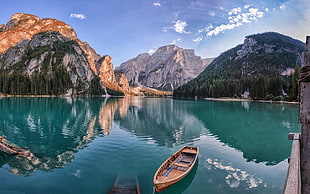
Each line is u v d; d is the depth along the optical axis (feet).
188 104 340.39
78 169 56.29
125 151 72.90
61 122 135.33
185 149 65.67
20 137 92.94
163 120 151.64
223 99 543.80
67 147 77.56
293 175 13.00
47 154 69.21
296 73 347.36
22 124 124.57
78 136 96.48
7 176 51.44
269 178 51.85
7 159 63.46
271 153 72.74
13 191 44.37
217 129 116.98
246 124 134.31
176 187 45.32
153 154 69.97
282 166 60.08
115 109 236.84
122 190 44.96
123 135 99.35
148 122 141.59
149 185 47.57
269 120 151.74
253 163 62.18
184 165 52.44
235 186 47.37
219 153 71.92
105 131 109.29
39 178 50.49
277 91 426.10
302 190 15.29
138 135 99.86
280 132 109.60
